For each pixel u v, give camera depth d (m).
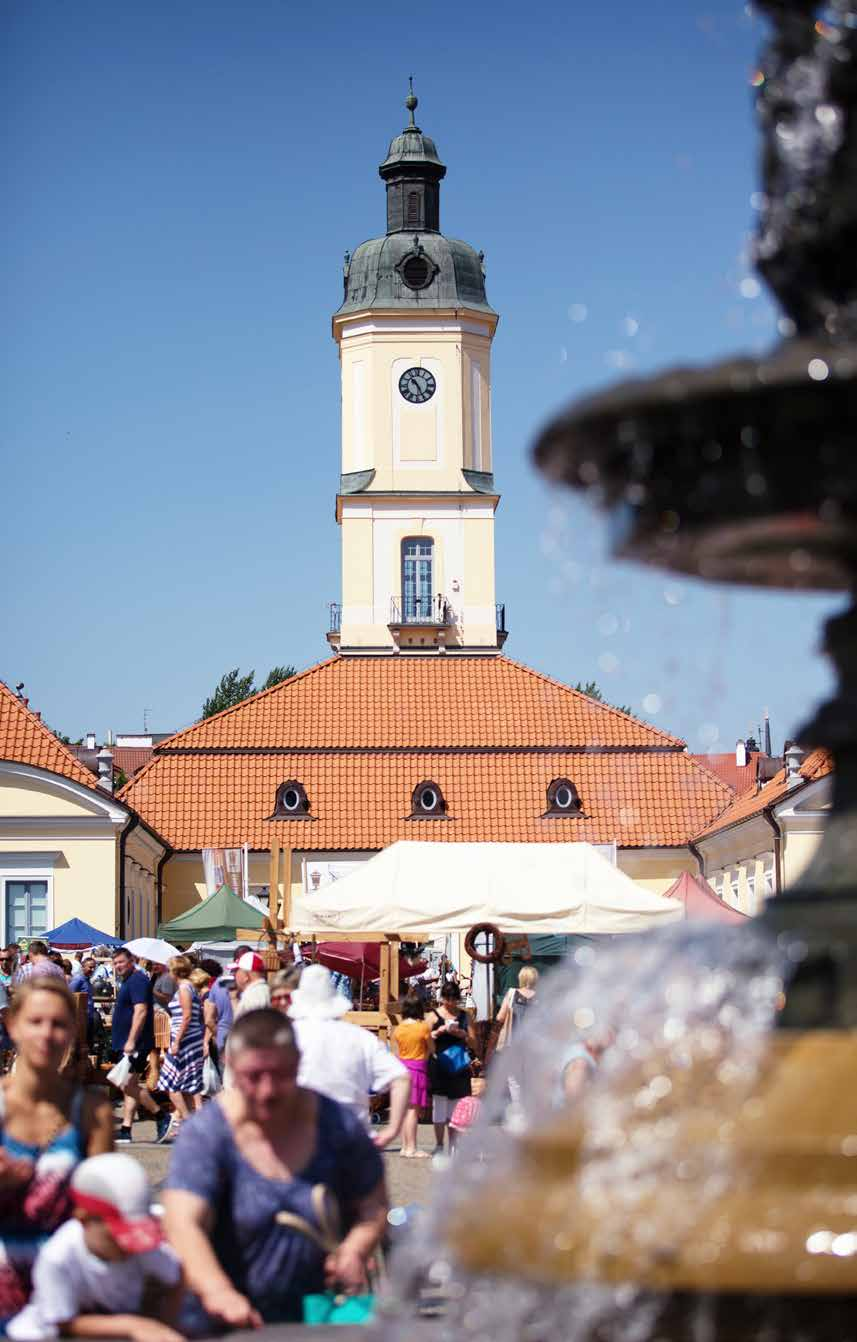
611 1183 3.91
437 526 72.69
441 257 74.12
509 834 60.19
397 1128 9.51
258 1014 5.97
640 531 4.38
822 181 4.21
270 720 63.03
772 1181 3.78
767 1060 3.98
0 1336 5.47
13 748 54.41
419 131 76.50
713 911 29.59
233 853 44.12
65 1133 6.22
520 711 63.25
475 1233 4.05
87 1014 23.91
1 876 53.53
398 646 71.88
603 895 23.89
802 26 4.28
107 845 53.62
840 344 4.02
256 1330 5.38
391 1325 4.27
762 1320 3.78
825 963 4.15
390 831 60.25
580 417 4.16
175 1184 5.89
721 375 3.96
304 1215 5.93
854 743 4.29
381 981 25.27
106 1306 5.62
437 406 73.44
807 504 4.13
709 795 60.62
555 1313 3.91
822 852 4.32
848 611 4.39
